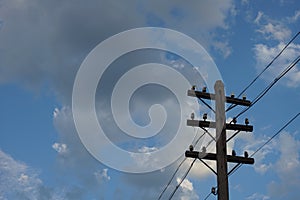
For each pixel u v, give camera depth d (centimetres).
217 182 1948
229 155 2000
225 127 2011
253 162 2002
